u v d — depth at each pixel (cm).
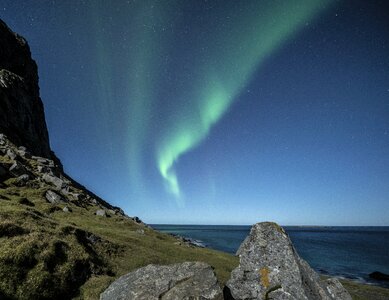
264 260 1680
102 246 3059
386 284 6406
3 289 1725
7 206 3219
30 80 12556
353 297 4628
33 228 2572
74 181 9756
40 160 7506
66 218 4259
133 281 1630
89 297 1986
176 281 1560
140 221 8069
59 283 1998
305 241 18200
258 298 1538
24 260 2003
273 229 1812
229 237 18925
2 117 8450
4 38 12012
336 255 11200
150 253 3469
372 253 12231
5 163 5606
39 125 11325
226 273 3678
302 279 1608
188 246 5500
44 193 5100
